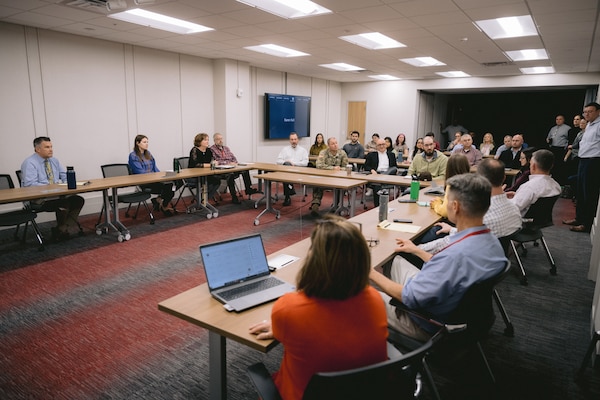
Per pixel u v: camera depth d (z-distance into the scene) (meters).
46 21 4.82
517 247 4.45
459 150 7.26
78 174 5.91
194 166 6.22
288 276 1.88
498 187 2.44
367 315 1.09
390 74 9.52
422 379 1.83
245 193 7.43
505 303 3.10
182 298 1.65
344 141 11.82
